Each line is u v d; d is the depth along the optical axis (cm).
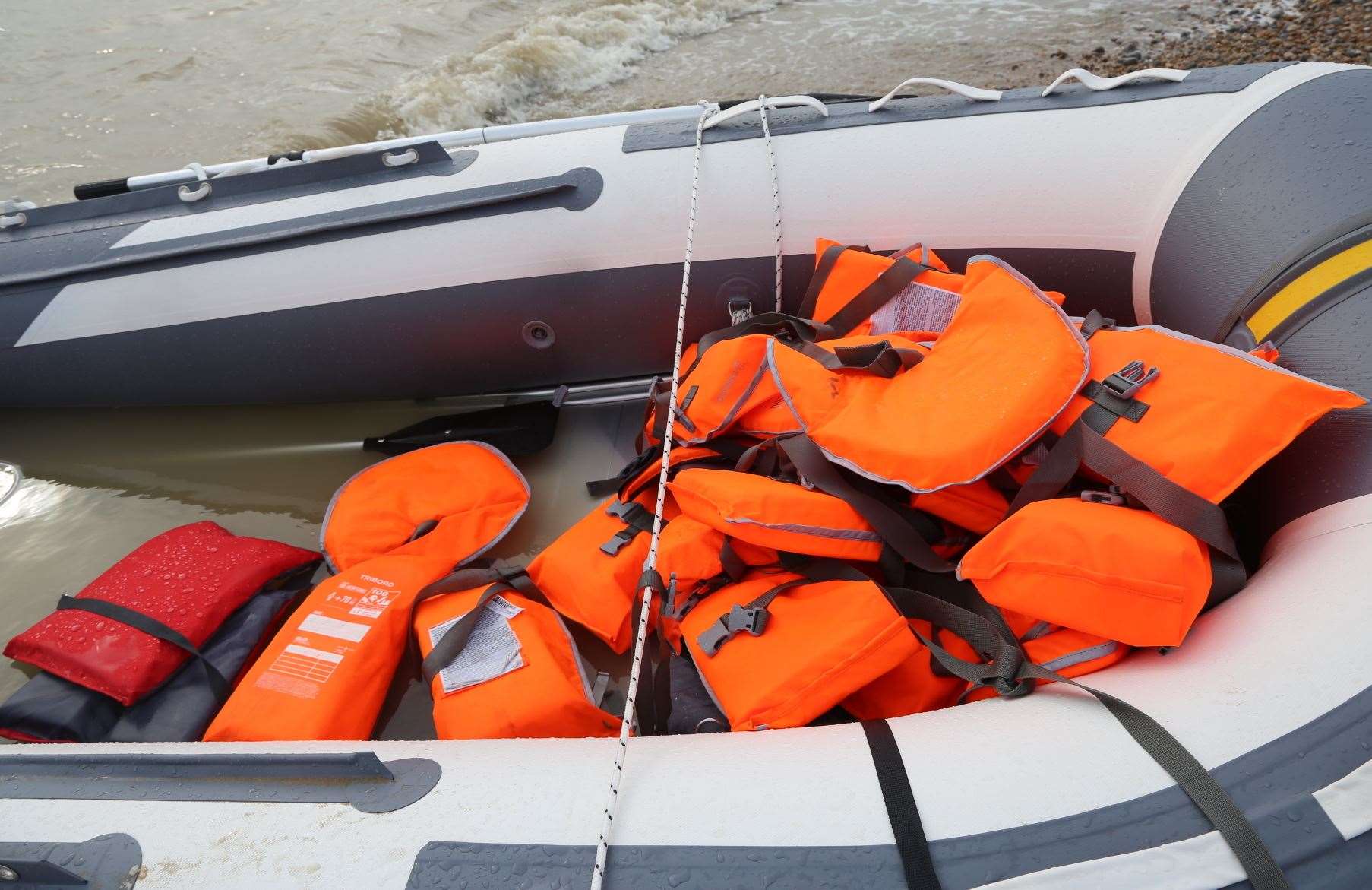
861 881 73
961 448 111
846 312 152
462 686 121
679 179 166
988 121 159
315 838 81
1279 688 80
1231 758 76
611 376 189
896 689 114
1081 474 114
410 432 187
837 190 162
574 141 174
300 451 194
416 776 87
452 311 174
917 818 76
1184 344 110
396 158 174
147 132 331
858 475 121
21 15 402
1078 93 159
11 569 169
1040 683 97
